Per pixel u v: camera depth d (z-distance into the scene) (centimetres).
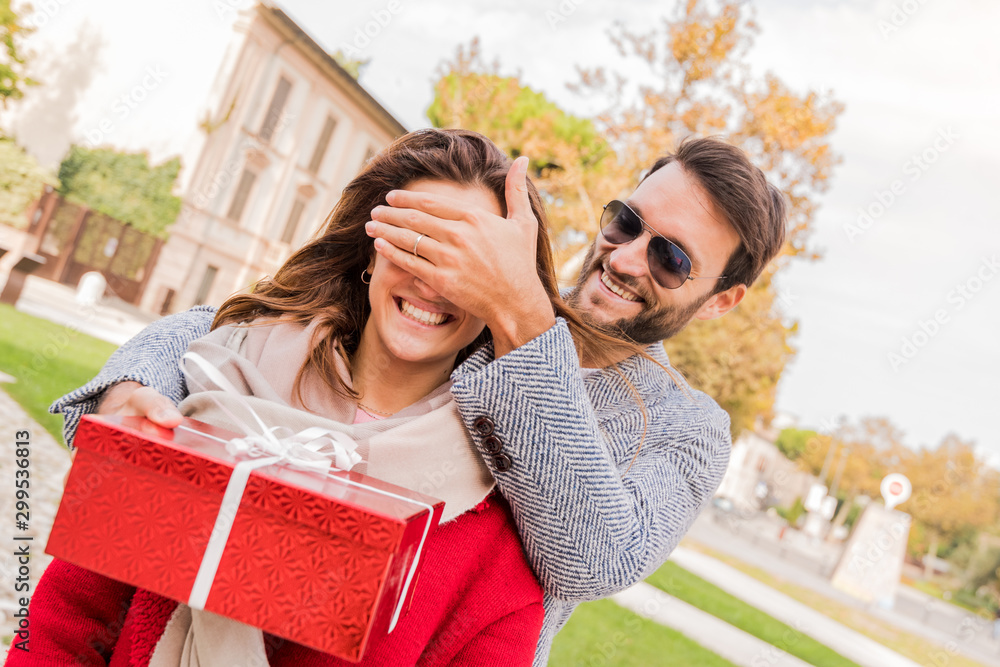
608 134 1195
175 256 1666
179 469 84
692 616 827
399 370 124
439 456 111
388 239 104
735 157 183
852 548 1728
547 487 108
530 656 113
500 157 122
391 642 104
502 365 107
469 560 112
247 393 121
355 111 1889
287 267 140
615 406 150
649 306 182
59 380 705
